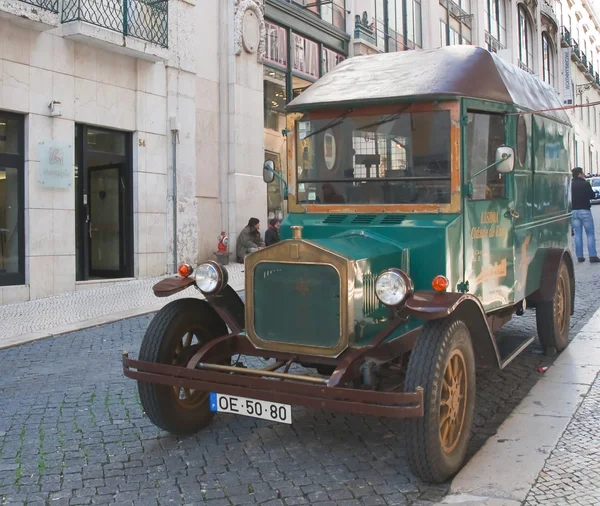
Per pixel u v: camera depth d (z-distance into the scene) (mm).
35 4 11047
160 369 4371
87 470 4270
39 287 11594
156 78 14008
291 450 4566
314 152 5250
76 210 12742
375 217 4961
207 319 5016
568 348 7105
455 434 4129
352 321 4160
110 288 12461
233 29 15875
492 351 4590
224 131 15992
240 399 4164
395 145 4938
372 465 4273
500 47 34594
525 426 4754
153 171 13977
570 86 44719
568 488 3742
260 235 15953
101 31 12203
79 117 12344
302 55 18891
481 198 5039
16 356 7496
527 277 6078
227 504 3760
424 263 4664
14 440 4816
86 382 6328
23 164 11523
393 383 4535
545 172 6641
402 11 24469
